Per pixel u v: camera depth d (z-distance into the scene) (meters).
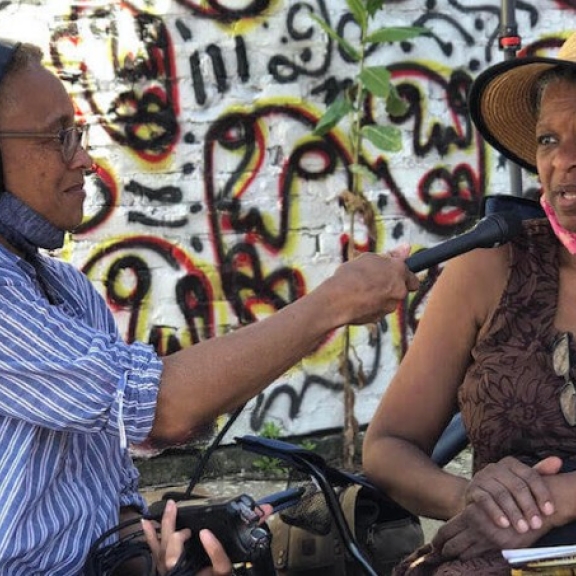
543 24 5.28
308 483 2.40
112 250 4.82
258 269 5.00
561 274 2.37
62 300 2.31
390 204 5.15
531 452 2.30
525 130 2.57
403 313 5.16
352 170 4.85
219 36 4.85
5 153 2.07
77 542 2.13
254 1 4.87
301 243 5.04
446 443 2.55
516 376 2.32
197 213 4.90
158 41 4.79
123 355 2.00
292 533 2.40
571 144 2.29
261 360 2.02
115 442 2.33
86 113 4.74
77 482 2.18
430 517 2.36
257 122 4.93
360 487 2.38
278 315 2.06
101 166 4.77
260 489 4.79
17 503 2.01
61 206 2.14
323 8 4.96
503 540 2.14
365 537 2.39
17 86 2.07
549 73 2.38
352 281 2.08
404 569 2.30
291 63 4.95
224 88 4.88
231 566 2.09
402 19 5.11
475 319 2.43
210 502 2.14
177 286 4.91
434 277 5.14
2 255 2.07
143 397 1.97
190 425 2.01
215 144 4.89
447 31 5.15
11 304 1.98
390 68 5.10
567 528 2.13
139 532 2.19
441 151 5.20
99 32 4.73
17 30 4.64
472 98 2.53
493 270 2.41
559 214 2.32
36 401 1.97
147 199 4.84
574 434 2.27
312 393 5.07
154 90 4.80
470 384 2.38
